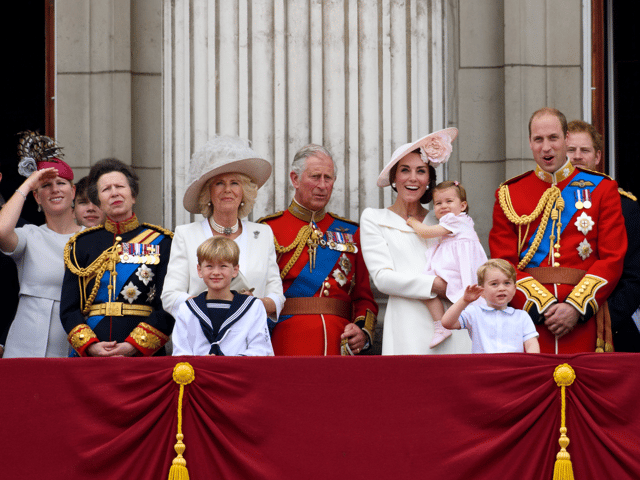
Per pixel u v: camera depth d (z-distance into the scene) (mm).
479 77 24406
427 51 23859
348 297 20828
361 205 23391
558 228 19203
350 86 23734
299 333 19969
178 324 17859
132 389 16391
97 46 24656
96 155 24391
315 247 20672
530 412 16156
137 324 19203
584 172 19766
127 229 20062
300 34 23922
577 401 16156
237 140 20156
